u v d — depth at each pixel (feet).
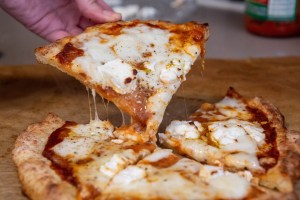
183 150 1.45
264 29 2.57
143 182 1.23
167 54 1.53
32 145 1.41
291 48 2.46
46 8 1.86
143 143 1.42
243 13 2.94
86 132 1.48
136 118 1.44
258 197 1.18
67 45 1.51
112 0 2.72
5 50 2.56
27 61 2.42
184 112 1.74
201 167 1.28
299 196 1.28
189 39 1.55
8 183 1.36
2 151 1.51
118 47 1.53
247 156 1.36
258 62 2.11
